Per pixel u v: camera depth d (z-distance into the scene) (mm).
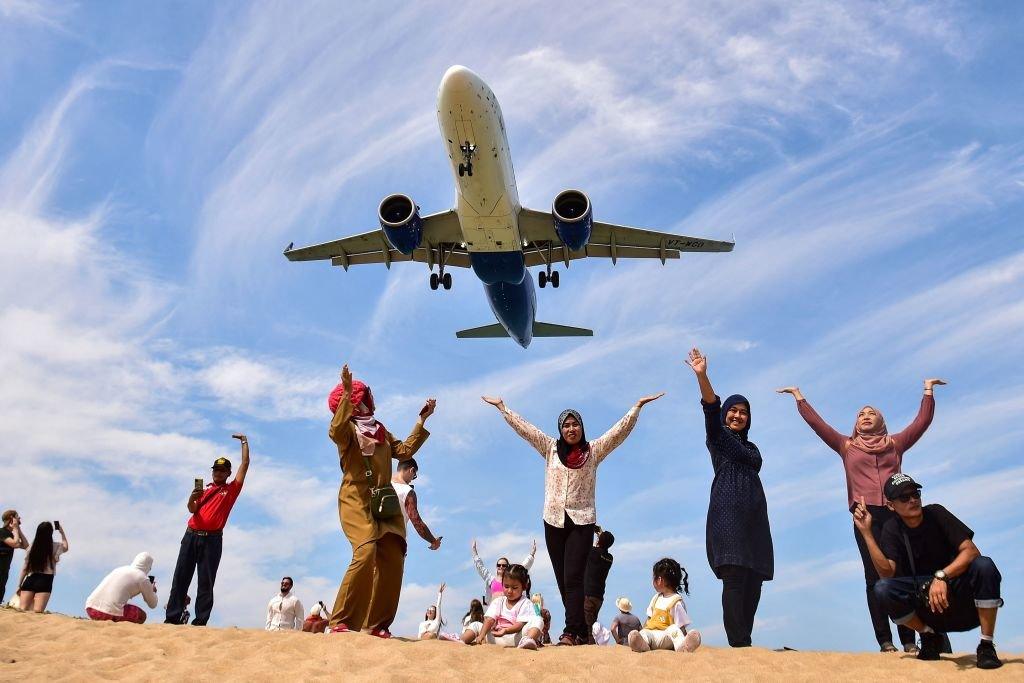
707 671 6527
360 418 8156
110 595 9469
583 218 23812
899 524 7043
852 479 8539
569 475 8531
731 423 8570
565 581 8344
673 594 8086
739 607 7898
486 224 23906
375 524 7840
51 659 7062
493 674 6297
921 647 7094
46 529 10961
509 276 26172
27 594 10750
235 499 10492
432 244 27219
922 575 6926
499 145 22266
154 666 6609
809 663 6977
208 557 10305
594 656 7062
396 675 5957
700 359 8172
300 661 6602
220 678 6277
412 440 8781
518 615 8109
